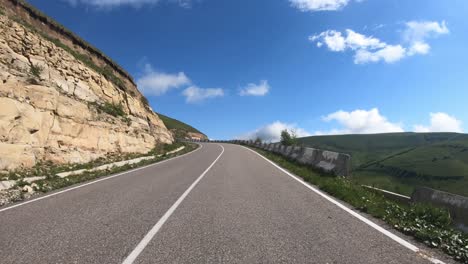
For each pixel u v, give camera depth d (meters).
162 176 14.22
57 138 17.73
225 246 5.05
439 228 5.95
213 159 24.80
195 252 4.79
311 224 6.37
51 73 20.94
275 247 5.03
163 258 4.55
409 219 6.59
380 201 8.34
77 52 29.08
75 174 14.76
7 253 4.77
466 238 5.34
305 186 11.36
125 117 28.66
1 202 8.80
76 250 4.88
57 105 18.78
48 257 4.61
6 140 14.04
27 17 24.97
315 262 4.44
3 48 17.70
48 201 8.91
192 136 111.00
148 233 5.72
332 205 8.17
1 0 22.83
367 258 4.61
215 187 10.95
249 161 22.89
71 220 6.67
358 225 6.33
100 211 7.46
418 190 7.46
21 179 11.81
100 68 30.39
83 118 21.14
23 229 6.04
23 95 16.41
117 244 5.14
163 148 34.50
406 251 4.91
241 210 7.51
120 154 23.75
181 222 6.45
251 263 4.39
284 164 19.42
